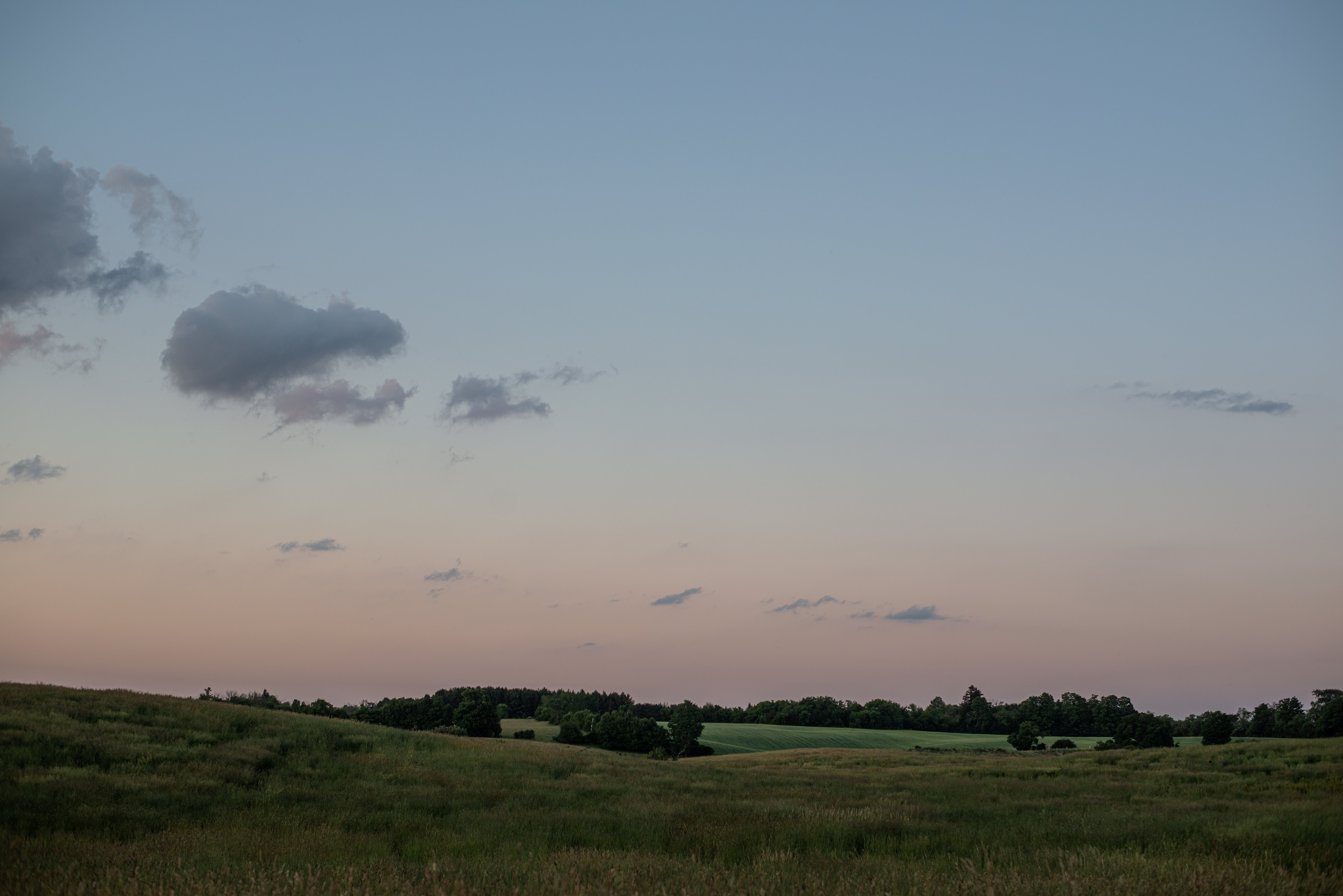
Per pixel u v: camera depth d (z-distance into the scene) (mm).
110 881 9797
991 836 16734
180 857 12281
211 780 26297
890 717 183625
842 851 14578
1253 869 10711
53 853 12906
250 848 14375
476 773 35750
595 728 108750
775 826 17922
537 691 187500
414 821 19391
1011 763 58250
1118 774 45156
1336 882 10188
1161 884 9781
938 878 10711
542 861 12234
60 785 22125
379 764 35156
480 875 10633
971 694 180000
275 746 36000
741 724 187125
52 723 32250
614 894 9203
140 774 25828
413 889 9578
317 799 24953
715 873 10836
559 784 32906
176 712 40094
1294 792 31328
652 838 16172
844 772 48344
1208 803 25812
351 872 10297
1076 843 15516
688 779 37500
